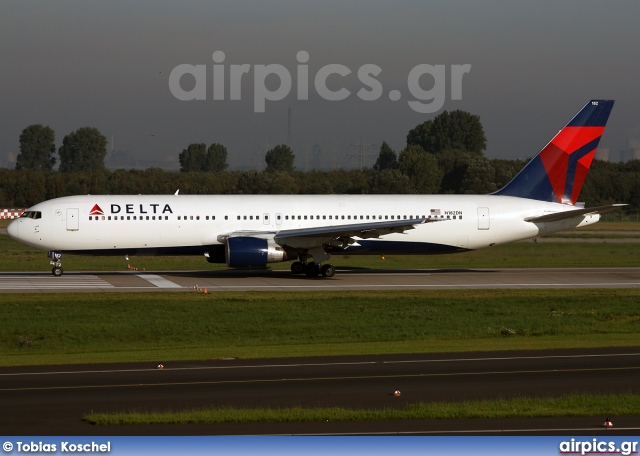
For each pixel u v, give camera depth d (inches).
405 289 4778.5
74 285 4854.8
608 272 5846.5
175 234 5226.4
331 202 5423.2
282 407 2057.1
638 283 5157.5
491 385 2311.8
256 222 5295.3
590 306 4114.2
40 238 5137.8
